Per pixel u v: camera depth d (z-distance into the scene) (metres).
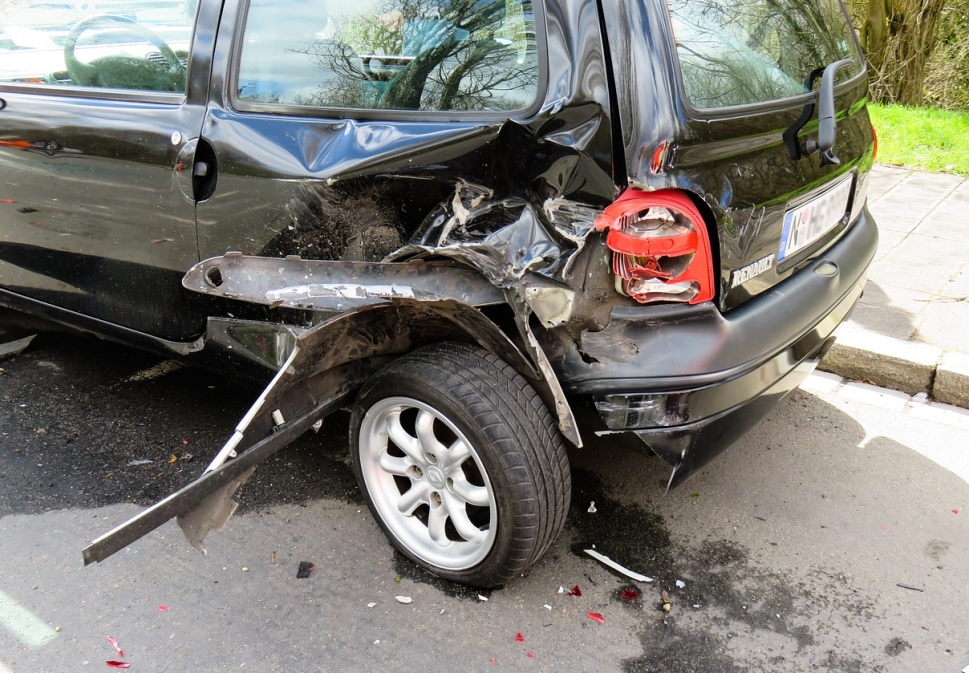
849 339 3.83
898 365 3.67
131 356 3.95
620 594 2.50
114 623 2.36
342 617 2.40
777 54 2.60
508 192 2.24
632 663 2.25
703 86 2.20
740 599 2.49
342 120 2.46
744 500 2.95
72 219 3.03
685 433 2.17
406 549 2.58
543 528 2.26
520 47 2.21
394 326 2.36
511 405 2.18
